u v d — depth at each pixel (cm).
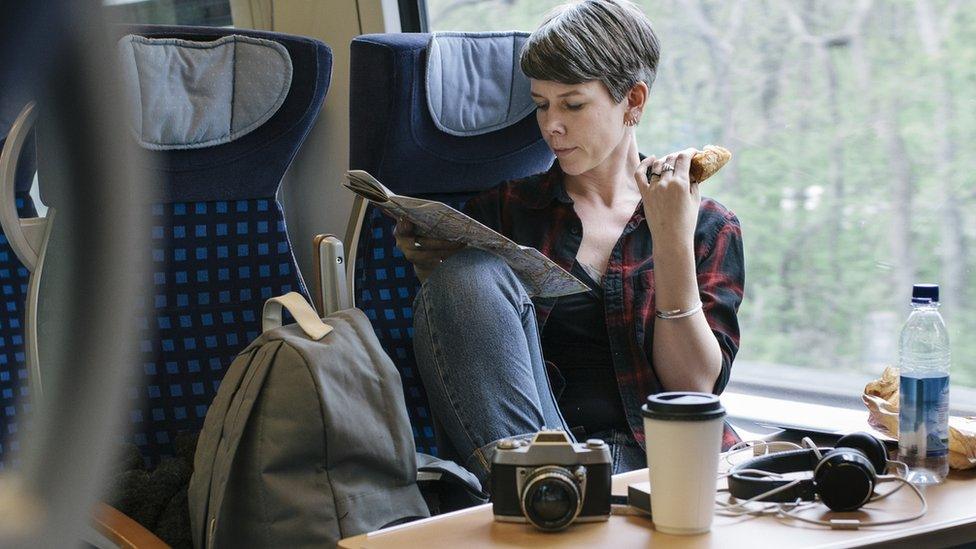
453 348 160
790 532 105
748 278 210
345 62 241
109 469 16
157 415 187
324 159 246
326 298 172
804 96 195
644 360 181
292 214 254
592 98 184
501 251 165
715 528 106
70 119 16
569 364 187
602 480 109
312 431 141
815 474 112
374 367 151
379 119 190
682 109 216
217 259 191
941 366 129
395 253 199
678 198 169
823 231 196
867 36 184
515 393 159
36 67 16
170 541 151
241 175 192
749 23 201
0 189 116
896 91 181
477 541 104
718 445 103
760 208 205
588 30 181
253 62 189
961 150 174
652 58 189
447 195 208
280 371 143
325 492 142
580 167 188
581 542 102
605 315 184
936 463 125
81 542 16
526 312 171
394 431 149
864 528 106
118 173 17
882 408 143
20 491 16
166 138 183
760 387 210
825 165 193
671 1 214
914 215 181
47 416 16
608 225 194
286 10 250
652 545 101
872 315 190
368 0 237
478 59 201
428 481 163
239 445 142
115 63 17
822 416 194
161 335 187
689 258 171
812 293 199
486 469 156
